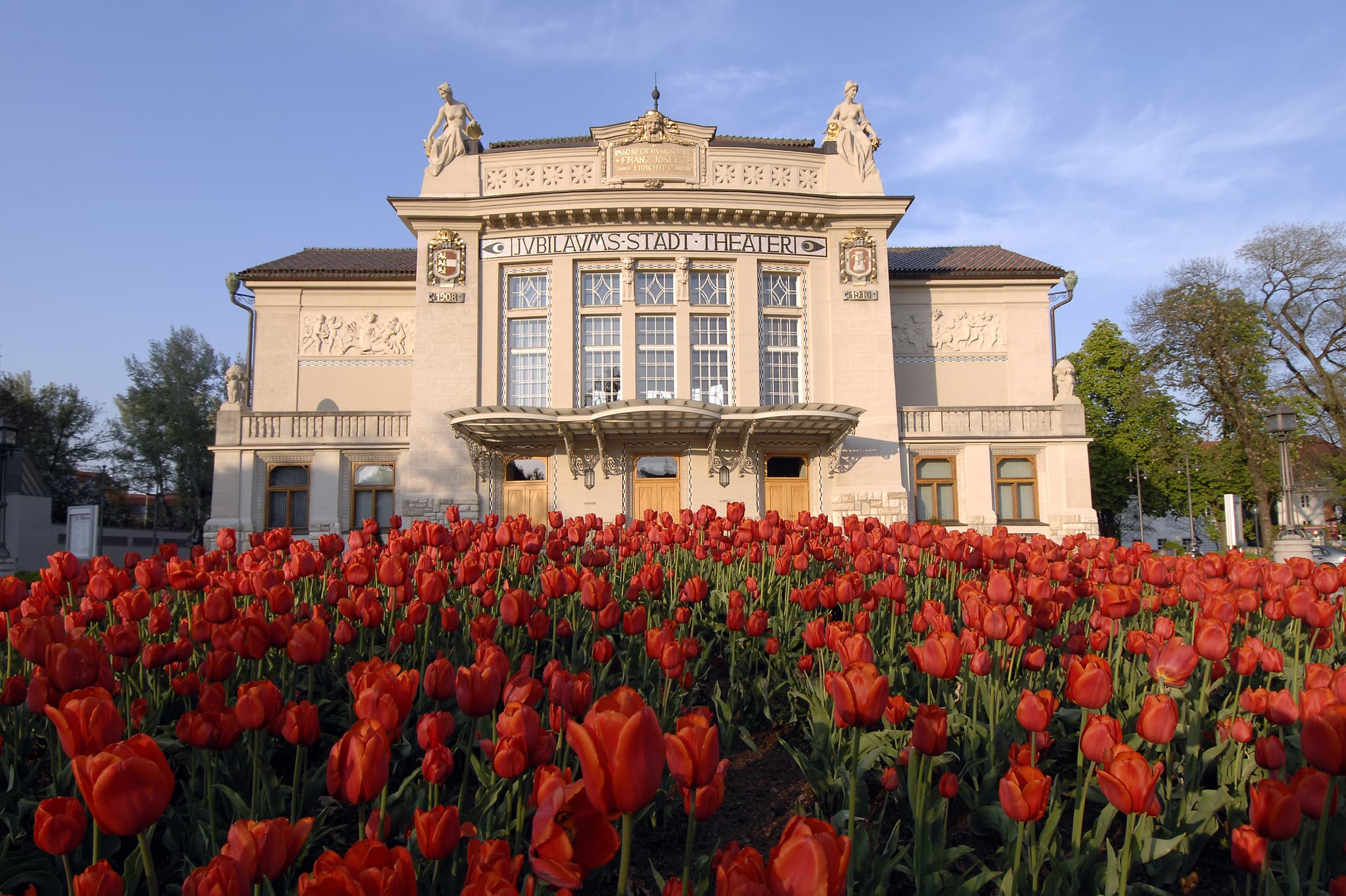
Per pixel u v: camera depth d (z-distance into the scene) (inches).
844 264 1131.3
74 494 2178.9
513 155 1128.8
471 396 1086.4
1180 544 1649.9
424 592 208.5
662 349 1107.9
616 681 240.5
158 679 211.9
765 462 1111.6
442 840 106.3
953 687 226.5
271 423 1111.6
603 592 205.6
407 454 1112.2
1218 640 181.9
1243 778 172.4
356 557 257.9
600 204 1083.9
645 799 80.3
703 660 272.5
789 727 247.3
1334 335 1444.4
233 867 81.4
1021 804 125.7
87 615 224.4
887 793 180.7
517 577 333.7
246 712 139.3
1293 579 277.7
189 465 2290.8
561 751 150.4
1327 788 119.4
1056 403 1148.5
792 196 1105.4
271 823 89.0
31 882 146.5
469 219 1109.1
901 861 165.0
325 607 250.8
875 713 125.6
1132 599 218.7
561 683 147.8
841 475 1099.3
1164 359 1481.3
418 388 1087.6
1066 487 1131.3
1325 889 146.6
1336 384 1421.0
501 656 135.8
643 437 1084.5
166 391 2324.1
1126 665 227.0
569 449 1042.7
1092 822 186.1
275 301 1217.4
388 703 120.9
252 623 177.9
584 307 1108.5
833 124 1170.0
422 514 1064.8
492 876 76.2
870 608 271.0
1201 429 1492.4
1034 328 1253.1
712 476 1090.7
